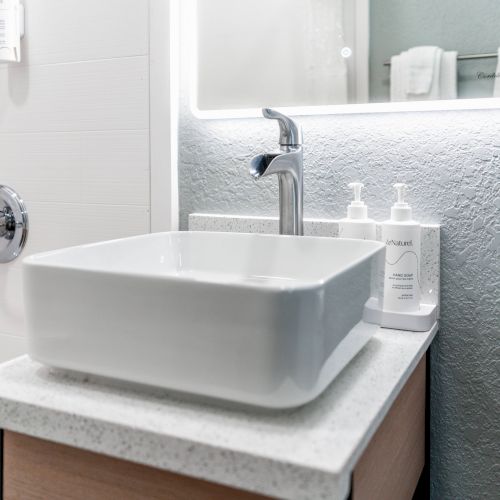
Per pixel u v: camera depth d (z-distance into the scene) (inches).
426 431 39.3
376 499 25.8
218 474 20.6
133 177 48.3
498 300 39.3
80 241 51.1
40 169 52.2
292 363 22.0
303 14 42.9
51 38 50.6
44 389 25.5
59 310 25.8
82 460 24.6
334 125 43.0
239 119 45.9
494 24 37.9
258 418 22.9
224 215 46.7
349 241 35.4
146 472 23.4
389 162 41.6
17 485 26.0
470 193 39.6
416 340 34.2
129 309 24.3
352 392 25.7
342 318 26.0
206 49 46.1
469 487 40.9
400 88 40.3
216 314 22.6
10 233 53.4
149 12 46.3
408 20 39.9
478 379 40.1
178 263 40.5
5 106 53.3
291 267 37.4
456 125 39.7
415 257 37.2
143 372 24.3
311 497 19.2
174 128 47.1
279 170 36.8
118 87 48.2
